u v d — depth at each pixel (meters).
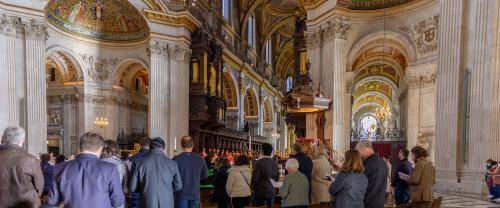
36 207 3.70
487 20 8.09
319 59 16.83
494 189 7.64
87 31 21.25
